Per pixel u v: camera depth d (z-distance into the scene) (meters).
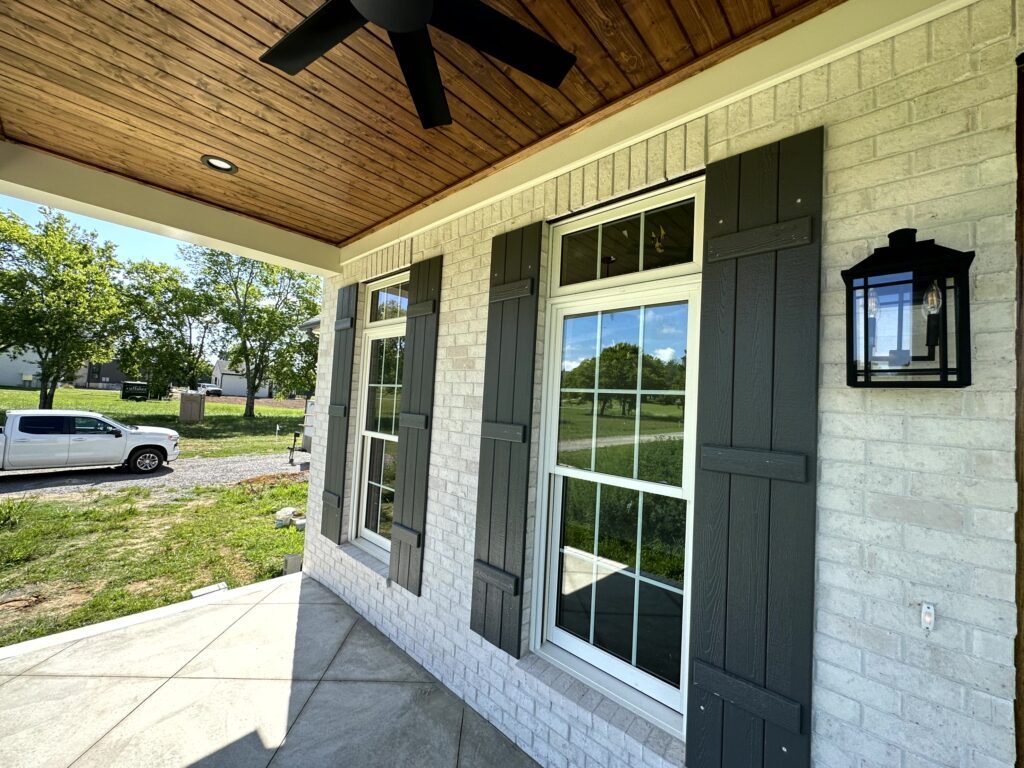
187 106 2.10
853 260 1.33
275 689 2.47
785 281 1.43
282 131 2.28
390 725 2.23
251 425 17.00
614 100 1.92
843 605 1.29
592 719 1.84
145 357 17.36
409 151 2.41
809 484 1.35
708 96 1.68
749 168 1.55
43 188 2.54
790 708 1.34
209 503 6.95
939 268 1.12
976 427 1.12
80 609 3.59
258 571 4.46
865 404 1.29
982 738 1.09
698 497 1.59
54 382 14.34
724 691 1.48
